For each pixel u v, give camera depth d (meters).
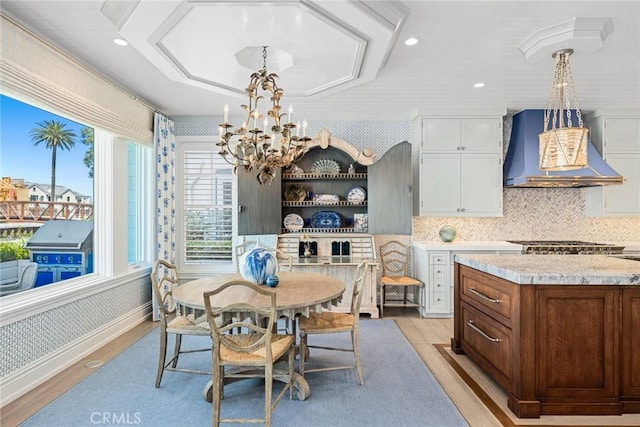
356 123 4.98
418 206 4.62
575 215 4.89
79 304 3.15
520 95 4.02
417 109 4.55
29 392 2.55
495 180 4.55
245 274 2.72
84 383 2.69
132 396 2.50
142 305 4.23
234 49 2.63
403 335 3.76
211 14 2.16
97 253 3.62
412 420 2.22
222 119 4.88
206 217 4.89
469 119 4.56
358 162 4.55
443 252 4.32
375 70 3.05
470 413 2.30
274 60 2.91
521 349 2.24
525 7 2.27
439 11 2.31
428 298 4.34
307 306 2.30
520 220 4.89
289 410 2.33
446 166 4.57
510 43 2.75
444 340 3.62
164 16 2.18
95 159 3.63
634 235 4.86
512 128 4.80
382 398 2.48
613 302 2.23
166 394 2.53
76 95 2.96
